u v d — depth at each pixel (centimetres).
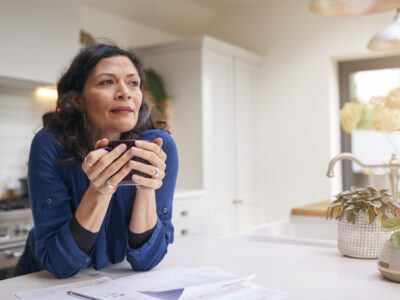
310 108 412
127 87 104
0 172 303
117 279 95
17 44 262
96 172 87
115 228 110
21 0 263
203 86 363
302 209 229
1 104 303
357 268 107
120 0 372
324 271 104
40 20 273
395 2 189
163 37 443
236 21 448
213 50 376
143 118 121
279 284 93
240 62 409
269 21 432
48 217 102
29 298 83
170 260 117
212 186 374
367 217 115
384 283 94
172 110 378
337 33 399
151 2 390
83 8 363
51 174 104
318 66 409
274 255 122
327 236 223
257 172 430
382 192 121
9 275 250
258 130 433
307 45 414
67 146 105
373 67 404
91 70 103
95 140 113
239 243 140
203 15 450
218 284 84
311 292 87
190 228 345
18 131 313
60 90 110
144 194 103
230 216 395
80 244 97
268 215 435
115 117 103
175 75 377
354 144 415
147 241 106
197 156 366
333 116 410
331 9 197
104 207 96
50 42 279
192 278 92
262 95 438
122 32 399
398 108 195
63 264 98
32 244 117
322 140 407
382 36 203
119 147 87
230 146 396
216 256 121
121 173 89
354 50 390
